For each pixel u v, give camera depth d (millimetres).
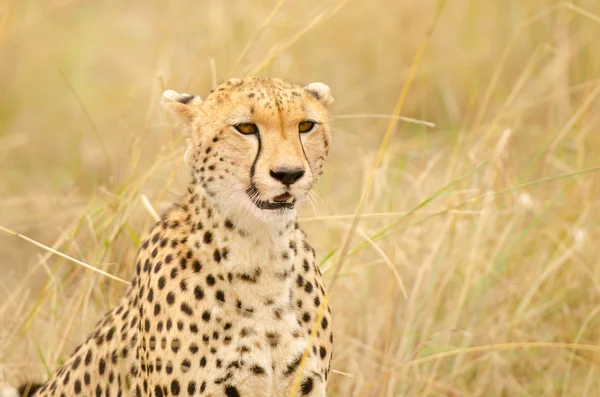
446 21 19953
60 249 13938
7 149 18828
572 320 13016
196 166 9539
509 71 18625
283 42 14500
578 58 17547
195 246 9305
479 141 14531
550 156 14562
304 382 9391
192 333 9164
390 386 11594
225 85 9797
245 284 9227
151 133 16500
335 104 18891
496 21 19391
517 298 12938
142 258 9758
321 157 9703
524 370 12547
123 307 9984
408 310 12305
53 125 20438
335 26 20156
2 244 16344
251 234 9188
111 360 9742
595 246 13609
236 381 9211
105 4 23641
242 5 17781
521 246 13398
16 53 21875
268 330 9250
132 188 12672
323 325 9641
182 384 9172
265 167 9102
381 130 18344
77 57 21922
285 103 9227
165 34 19516
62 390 10195
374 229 13391
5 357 12031
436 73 19000
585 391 11734
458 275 13008
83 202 15641
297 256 9531
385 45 19891
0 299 14625
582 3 17734
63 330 12125
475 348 11250
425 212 13234
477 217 13172
